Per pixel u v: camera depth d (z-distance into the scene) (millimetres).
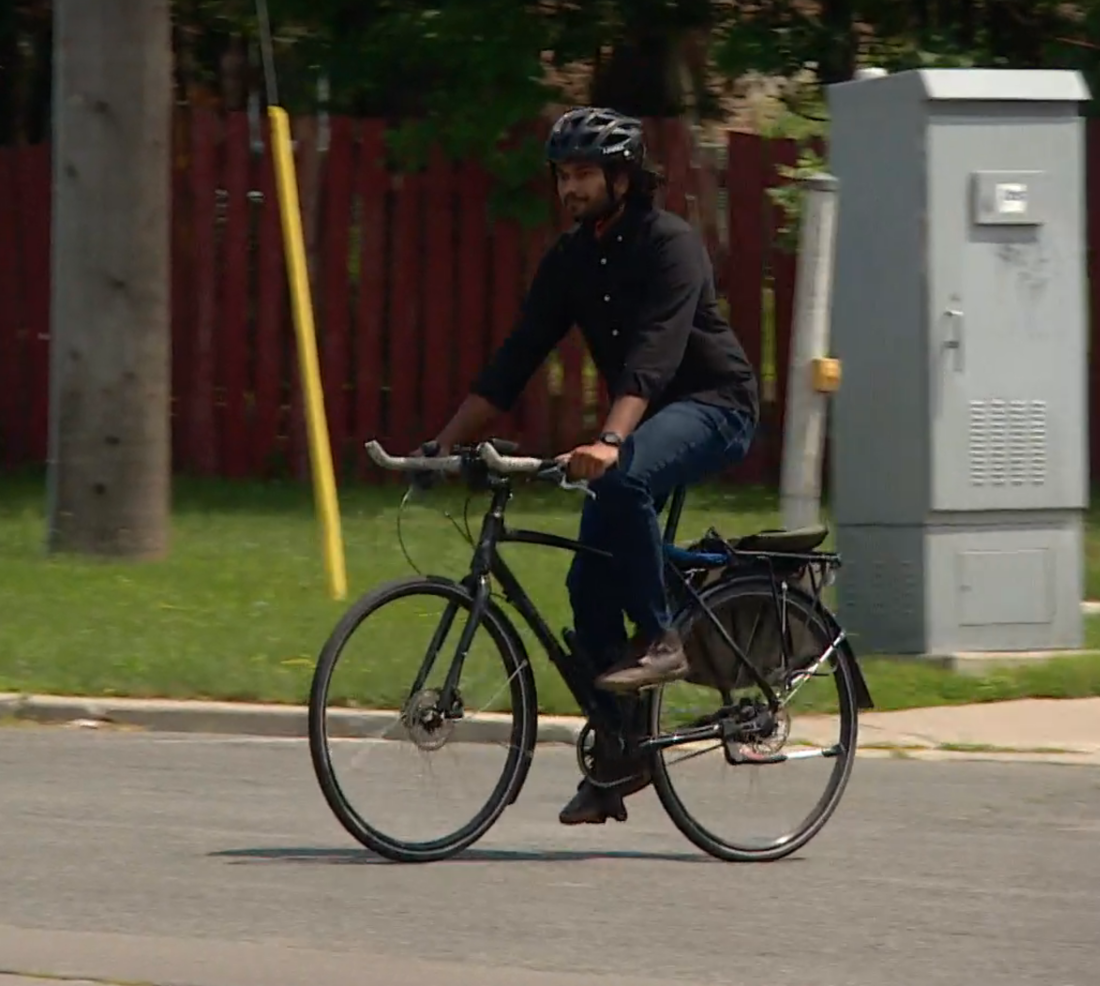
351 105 67438
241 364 65125
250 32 67688
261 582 46531
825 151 62656
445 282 64312
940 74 38469
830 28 66125
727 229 63281
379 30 64500
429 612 26391
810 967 22422
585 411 63906
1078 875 26672
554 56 65688
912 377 39031
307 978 21656
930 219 38656
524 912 24406
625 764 26750
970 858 27516
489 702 26734
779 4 66500
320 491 45844
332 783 25953
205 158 64812
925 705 36938
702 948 23078
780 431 63844
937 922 24328
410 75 65812
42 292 67125
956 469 38938
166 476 50156
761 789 27422
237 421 65250
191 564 48906
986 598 39344
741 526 54656
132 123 49312
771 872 26688
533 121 63156
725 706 27281
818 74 67000
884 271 39438
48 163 66812
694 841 27031
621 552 26016
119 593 44875
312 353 46531
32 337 67375
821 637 27906
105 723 36094
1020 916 24641
